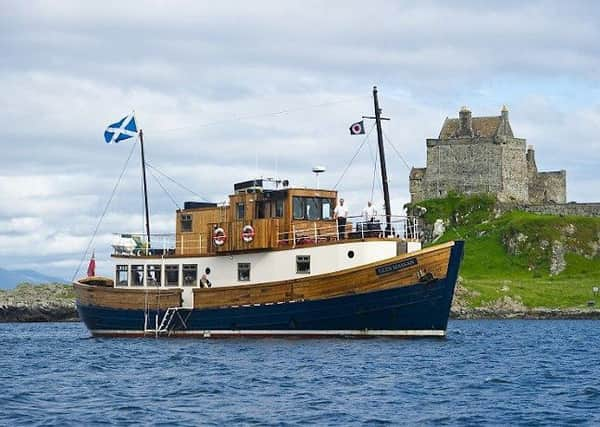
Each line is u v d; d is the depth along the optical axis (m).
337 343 73.44
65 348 81.88
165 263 84.12
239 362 64.62
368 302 73.12
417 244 76.06
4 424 43.56
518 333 116.88
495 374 60.59
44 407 48.19
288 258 76.94
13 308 165.75
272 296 76.50
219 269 81.12
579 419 44.94
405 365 62.88
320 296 74.38
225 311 79.00
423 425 43.31
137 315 84.56
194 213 86.00
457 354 71.00
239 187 82.44
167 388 54.19
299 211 78.62
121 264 86.69
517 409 47.50
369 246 73.69
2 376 61.03
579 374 62.03
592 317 178.38
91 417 45.22
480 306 184.25
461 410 47.12
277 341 75.88
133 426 43.09
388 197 81.94
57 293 182.50
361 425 43.22
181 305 82.19
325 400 49.59
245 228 78.44
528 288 194.38
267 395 51.25
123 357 70.62
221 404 48.59
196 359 67.06
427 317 73.12
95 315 87.88
